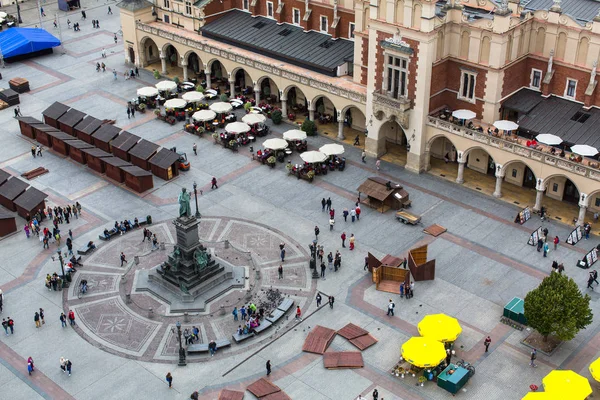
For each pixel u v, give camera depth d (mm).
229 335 64750
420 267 69750
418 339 59625
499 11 78000
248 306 66688
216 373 60750
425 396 57969
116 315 67312
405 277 68500
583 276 70562
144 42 118125
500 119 85750
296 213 81688
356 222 79875
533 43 83625
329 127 100312
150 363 61875
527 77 85812
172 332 65188
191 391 59000
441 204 82438
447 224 79000
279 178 88500
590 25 78375
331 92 93938
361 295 69250
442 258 73812
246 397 58156
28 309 68125
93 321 66625
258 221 80375
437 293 69125
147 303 68750
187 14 112625
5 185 84688
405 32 81375
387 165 90562
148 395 58688
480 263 72938
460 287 69812
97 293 70125
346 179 87938
